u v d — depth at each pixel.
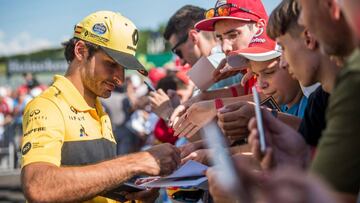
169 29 4.19
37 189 2.18
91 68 2.52
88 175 2.20
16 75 25.66
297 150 1.55
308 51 1.66
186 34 4.08
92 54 2.52
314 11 1.41
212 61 3.25
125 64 2.48
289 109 2.47
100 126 2.62
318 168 1.22
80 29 2.56
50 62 25.78
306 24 1.45
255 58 2.35
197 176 2.10
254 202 0.94
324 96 1.86
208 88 3.34
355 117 1.17
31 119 2.38
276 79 2.38
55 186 2.18
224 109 1.99
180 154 2.37
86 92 2.57
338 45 1.40
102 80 2.53
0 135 16.34
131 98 8.33
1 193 10.54
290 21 1.68
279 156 1.55
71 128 2.44
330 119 1.24
